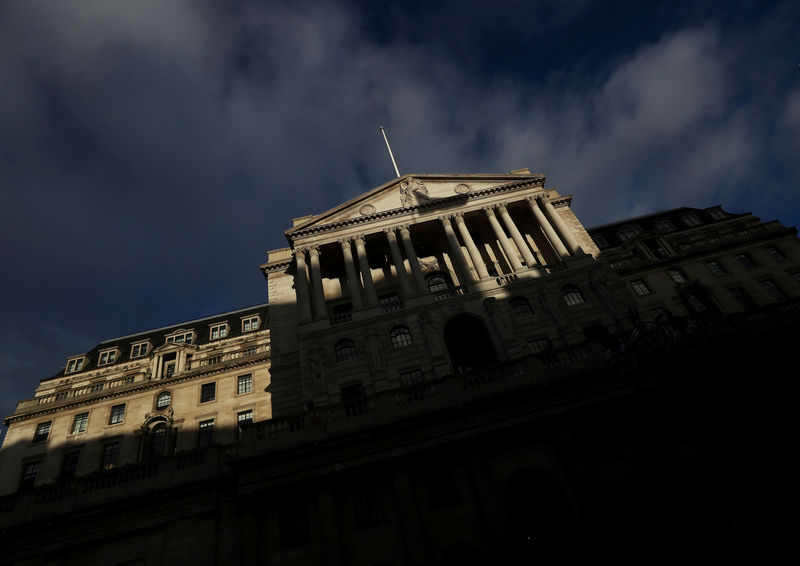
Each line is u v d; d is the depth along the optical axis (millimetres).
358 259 39938
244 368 47750
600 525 23281
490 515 23797
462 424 26641
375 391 30844
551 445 26594
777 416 26703
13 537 25734
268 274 42500
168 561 24922
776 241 46000
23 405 48125
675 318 28422
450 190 42312
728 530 22922
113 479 27922
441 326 33531
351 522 24906
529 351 31641
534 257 38750
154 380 47375
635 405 27109
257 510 25266
